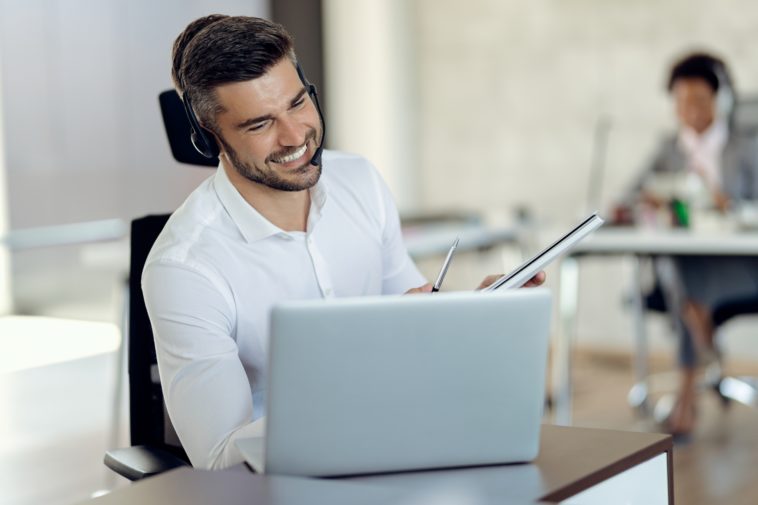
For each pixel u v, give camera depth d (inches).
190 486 53.6
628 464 60.3
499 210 255.9
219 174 77.8
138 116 215.5
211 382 70.2
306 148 72.9
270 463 55.8
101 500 52.0
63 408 181.0
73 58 203.8
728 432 176.6
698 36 229.0
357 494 51.3
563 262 170.6
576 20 243.0
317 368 54.5
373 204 84.7
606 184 241.9
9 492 140.9
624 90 238.5
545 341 57.3
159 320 72.7
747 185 183.8
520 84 251.3
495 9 253.0
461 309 55.3
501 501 49.9
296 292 78.1
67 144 202.8
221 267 75.1
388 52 264.1
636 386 199.0
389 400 55.8
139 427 82.6
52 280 199.3
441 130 261.9
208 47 70.5
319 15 260.4
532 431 58.5
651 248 161.0
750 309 173.2
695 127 185.6
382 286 87.3
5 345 194.9
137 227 83.0
